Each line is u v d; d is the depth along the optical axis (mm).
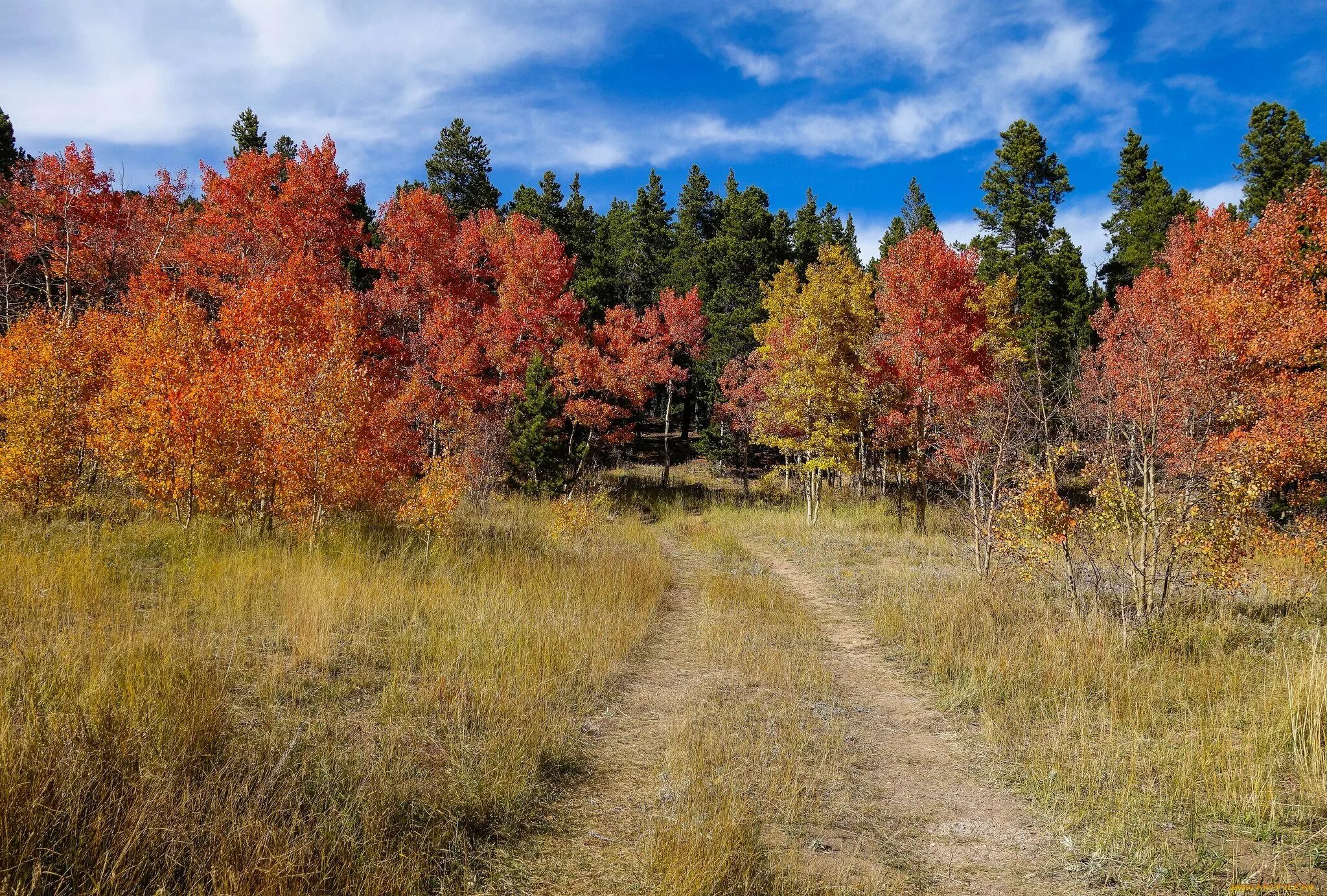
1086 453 13492
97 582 8266
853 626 11891
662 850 4266
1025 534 11445
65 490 12273
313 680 6742
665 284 57156
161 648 6215
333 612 8617
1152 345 12250
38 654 5609
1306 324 14805
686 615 12633
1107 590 11539
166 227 28625
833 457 25578
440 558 13055
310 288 25406
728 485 41719
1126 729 6793
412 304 30438
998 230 39094
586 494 29953
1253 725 6414
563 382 32062
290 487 12492
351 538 12898
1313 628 9383
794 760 6176
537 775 5461
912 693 8516
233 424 12508
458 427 25078
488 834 4570
